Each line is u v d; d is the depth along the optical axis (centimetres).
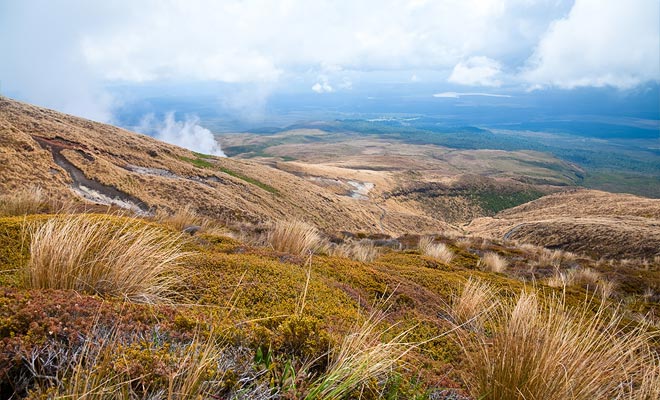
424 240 1498
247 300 374
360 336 252
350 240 1455
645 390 265
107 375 163
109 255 336
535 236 4466
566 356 258
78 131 5281
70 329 200
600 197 9050
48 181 3316
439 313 511
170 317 256
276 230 835
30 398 151
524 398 223
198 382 174
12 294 233
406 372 281
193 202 4028
